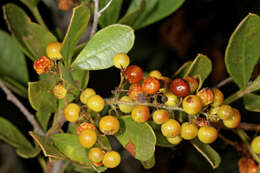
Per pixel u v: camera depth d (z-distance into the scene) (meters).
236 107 0.38
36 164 0.41
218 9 0.42
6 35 0.35
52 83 0.32
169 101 0.29
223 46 0.43
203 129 0.29
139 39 0.43
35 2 0.34
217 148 0.38
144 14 0.34
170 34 0.43
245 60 0.31
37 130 0.32
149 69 0.42
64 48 0.29
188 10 0.42
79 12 0.28
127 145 0.29
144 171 0.41
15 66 0.35
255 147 0.31
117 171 0.41
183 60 0.43
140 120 0.28
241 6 0.42
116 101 0.29
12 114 0.38
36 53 0.31
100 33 0.30
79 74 0.32
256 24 0.30
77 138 0.30
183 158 0.40
